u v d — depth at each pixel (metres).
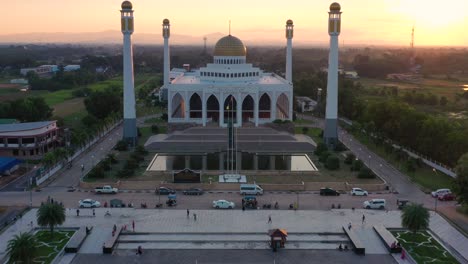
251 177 137.38
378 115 192.75
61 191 125.94
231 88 190.12
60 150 148.00
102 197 121.31
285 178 136.50
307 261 87.12
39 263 84.81
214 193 125.75
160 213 110.12
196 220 105.69
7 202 116.75
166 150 171.38
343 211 112.44
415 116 171.50
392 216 109.25
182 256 89.12
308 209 113.75
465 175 106.81
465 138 141.38
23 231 98.81
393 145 177.88
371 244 94.62
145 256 88.94
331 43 175.25
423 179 138.75
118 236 96.00
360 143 187.62
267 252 91.00
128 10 171.00
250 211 111.75
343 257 89.00
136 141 178.25
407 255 89.06
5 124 174.88
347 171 144.25
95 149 174.38
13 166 144.62
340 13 173.50
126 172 135.62
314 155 165.88
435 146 153.12
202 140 174.75
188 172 130.88
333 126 178.88
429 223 104.50
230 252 90.88
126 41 172.88
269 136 176.62
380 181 133.62
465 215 110.12
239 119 192.12
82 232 97.31
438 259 87.62
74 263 85.75
